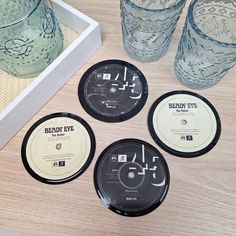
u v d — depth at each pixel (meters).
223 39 0.50
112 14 0.56
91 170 0.45
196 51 0.46
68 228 0.42
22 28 0.45
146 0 0.51
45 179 0.45
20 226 0.42
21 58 0.47
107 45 0.54
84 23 0.51
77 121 0.48
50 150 0.46
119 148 0.46
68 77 0.51
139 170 0.45
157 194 0.44
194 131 0.48
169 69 0.53
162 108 0.49
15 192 0.44
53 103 0.50
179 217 0.42
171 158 0.46
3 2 0.48
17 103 0.44
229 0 0.47
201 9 0.47
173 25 0.48
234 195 0.44
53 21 0.48
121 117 0.49
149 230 0.42
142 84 0.51
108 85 0.51
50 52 0.49
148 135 0.48
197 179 0.45
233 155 0.46
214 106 0.50
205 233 0.42
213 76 0.49
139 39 0.51
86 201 0.44
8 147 0.47
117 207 0.43
